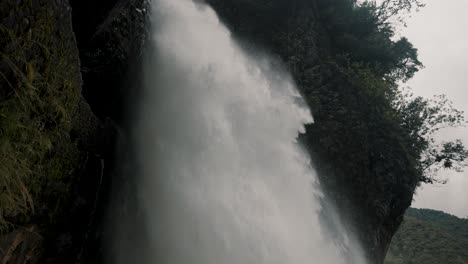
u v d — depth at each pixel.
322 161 18.92
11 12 3.02
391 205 20.75
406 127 24.77
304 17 23.16
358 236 18.77
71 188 5.14
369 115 21.28
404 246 72.50
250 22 22.88
